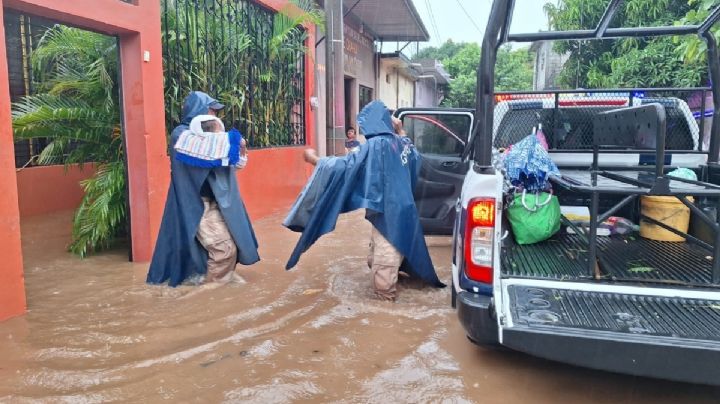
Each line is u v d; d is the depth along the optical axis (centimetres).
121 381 321
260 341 377
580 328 273
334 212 459
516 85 3034
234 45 771
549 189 408
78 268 560
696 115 573
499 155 450
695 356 257
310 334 390
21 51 816
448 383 321
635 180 348
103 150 653
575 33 420
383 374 331
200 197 494
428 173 631
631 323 279
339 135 1025
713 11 397
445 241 717
